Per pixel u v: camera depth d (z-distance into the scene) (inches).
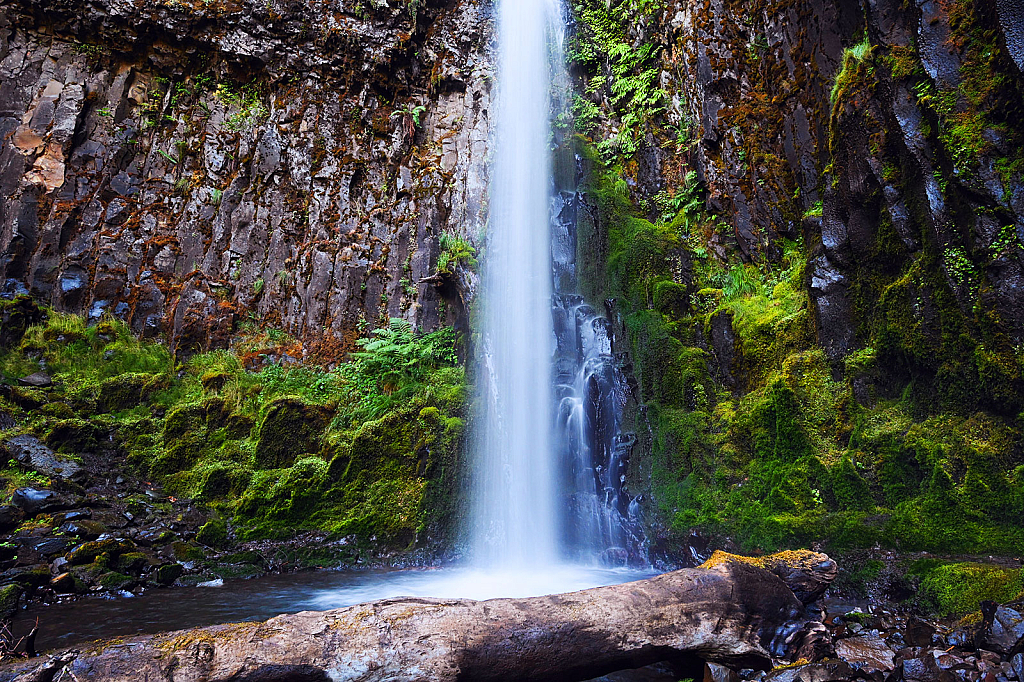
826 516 249.8
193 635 104.1
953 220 245.4
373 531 311.9
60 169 437.7
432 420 339.6
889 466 247.1
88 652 98.8
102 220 437.1
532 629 115.6
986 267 231.5
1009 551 205.9
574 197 446.6
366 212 482.3
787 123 363.3
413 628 111.0
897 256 269.0
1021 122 229.0
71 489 291.4
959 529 218.5
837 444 271.9
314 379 409.1
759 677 128.2
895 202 270.5
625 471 321.7
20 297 392.5
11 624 188.2
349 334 442.9
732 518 275.7
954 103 247.0
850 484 252.1
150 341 414.9
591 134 488.7
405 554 305.3
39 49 460.8
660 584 131.4
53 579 225.5
